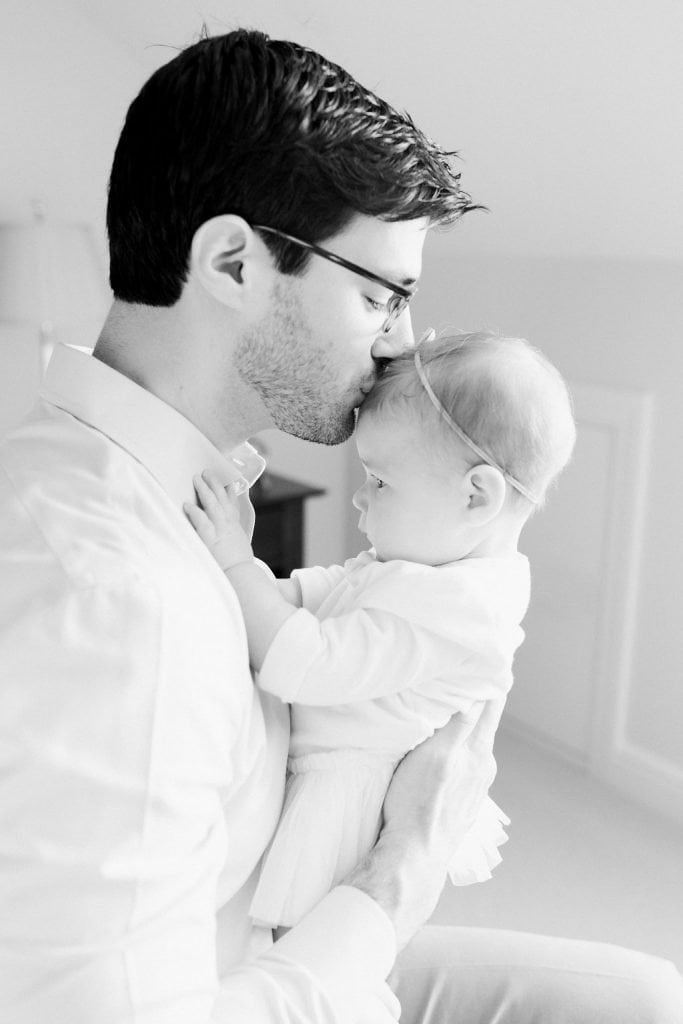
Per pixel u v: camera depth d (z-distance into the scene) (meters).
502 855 2.58
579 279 2.78
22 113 2.94
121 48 2.98
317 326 0.93
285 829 1.06
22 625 0.75
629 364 2.70
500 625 1.11
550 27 1.85
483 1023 1.30
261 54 0.88
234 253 0.88
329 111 0.87
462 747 1.17
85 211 3.17
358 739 1.09
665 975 1.32
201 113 0.86
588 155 2.24
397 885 1.02
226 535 1.00
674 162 2.10
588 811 2.79
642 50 1.79
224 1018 0.83
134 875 0.73
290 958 0.93
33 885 0.71
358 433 1.15
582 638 2.96
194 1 2.45
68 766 0.72
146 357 0.94
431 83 2.23
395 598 1.08
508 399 1.09
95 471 0.87
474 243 3.00
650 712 2.80
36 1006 0.71
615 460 2.76
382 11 2.04
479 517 1.12
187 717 0.78
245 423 1.02
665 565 2.69
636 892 2.43
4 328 3.16
